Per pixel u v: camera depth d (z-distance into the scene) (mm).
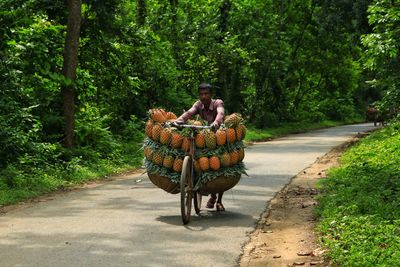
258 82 41750
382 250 6629
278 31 42312
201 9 34500
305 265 6672
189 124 9430
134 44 21797
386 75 23172
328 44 48625
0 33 14812
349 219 8305
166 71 26312
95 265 6555
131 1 29609
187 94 30047
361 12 32344
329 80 55625
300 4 46375
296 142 28484
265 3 40531
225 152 9312
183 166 8781
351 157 17938
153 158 9336
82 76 17906
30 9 16625
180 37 32844
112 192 12242
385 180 11430
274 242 7832
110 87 21656
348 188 11078
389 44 20078
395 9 20156
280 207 10430
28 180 12688
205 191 9492
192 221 9109
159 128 9320
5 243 7500
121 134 22766
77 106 18375
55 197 11586
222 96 36625
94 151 17406
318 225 8508
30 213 9656
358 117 66062
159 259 6855
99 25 19000
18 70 15578
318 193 11828
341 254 6730
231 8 38938
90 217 9297
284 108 46250
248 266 6695
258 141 30750
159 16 32281
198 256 7023
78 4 16531
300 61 49906
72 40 16547
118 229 8398
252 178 14398
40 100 16484
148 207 10312
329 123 54469
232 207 10406
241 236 8109
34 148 14375
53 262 6645
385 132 25391
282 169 16359
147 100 26203
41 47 16047
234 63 36031
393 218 8391
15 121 14398
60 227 8492
